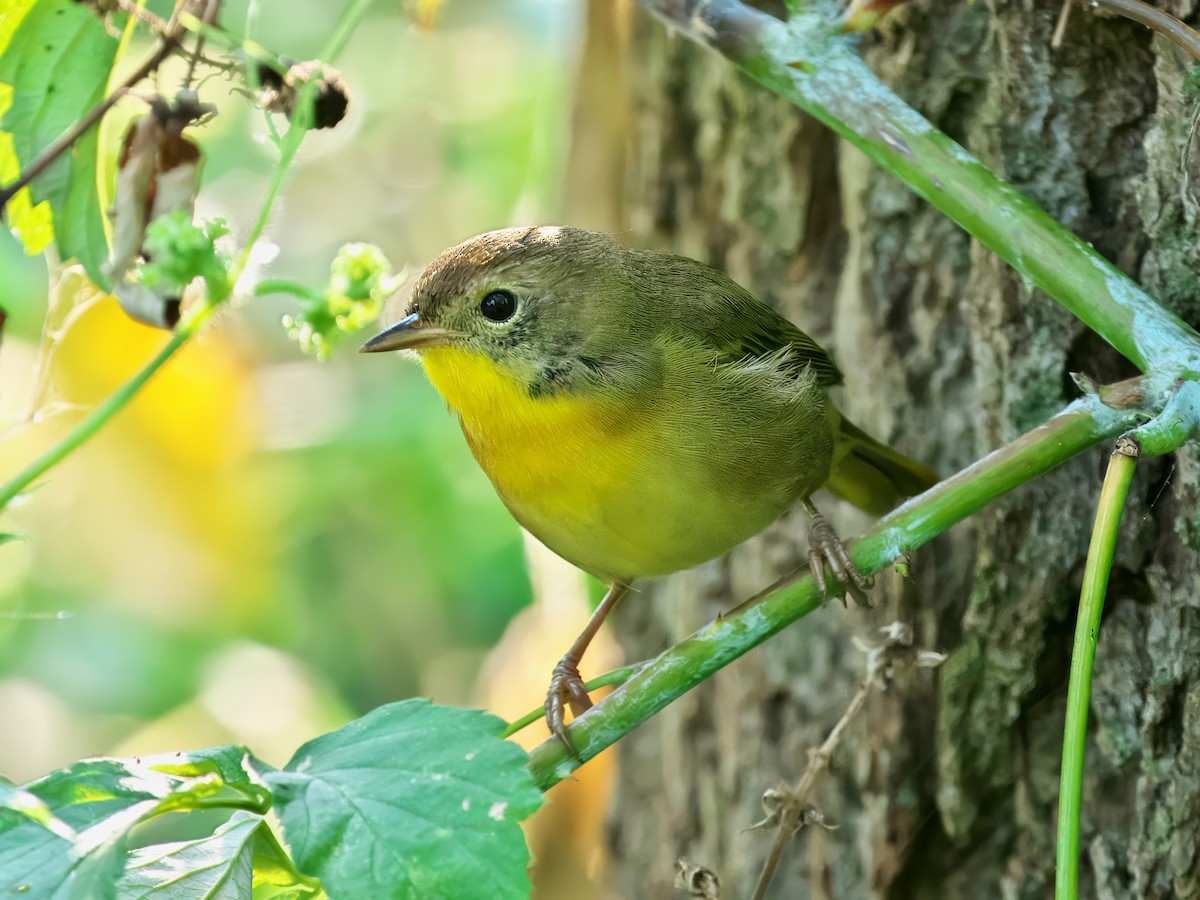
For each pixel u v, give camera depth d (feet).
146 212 18.94
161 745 40.16
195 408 39.60
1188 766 21.38
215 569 41.24
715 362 22.98
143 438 39.52
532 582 39.83
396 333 23.29
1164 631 21.62
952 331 24.62
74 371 33.78
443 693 43.29
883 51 24.13
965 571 24.08
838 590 23.17
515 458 23.06
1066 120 22.33
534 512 23.34
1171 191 21.24
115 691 40.63
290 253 43.86
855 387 25.88
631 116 30.12
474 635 43.98
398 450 43.75
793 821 21.52
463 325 22.95
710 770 28.94
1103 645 22.33
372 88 45.91
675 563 23.50
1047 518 22.86
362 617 43.91
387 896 14.06
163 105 18.85
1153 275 21.62
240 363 40.57
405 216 45.42
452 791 14.57
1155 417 17.53
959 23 23.26
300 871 14.21
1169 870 21.63
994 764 23.98
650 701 18.04
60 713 40.11
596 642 33.91
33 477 15.87
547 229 24.11
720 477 22.50
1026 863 24.02
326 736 15.46
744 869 27.78
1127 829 22.36
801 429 23.18
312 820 14.47
